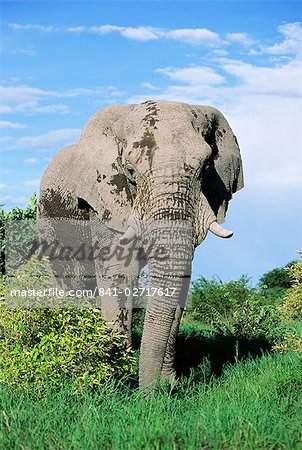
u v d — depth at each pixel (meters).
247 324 12.70
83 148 9.98
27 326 8.41
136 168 8.38
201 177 8.45
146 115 8.72
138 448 6.16
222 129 9.77
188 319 17.86
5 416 6.86
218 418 6.83
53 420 6.97
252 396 8.30
